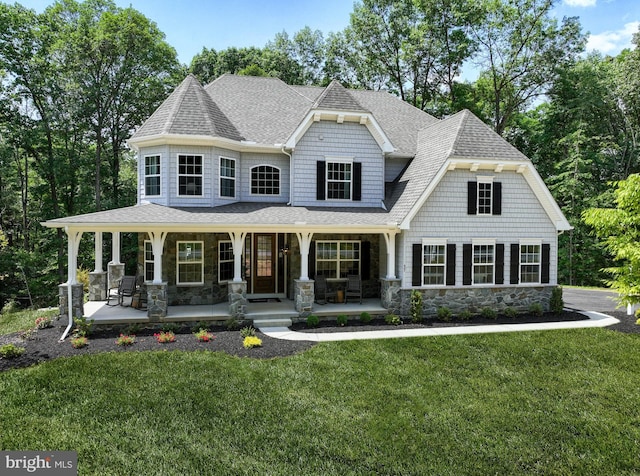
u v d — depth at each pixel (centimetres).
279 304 1497
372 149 1617
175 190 1473
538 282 1530
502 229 1501
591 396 825
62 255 2589
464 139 1482
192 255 1495
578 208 2789
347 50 3669
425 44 3153
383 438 660
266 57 3944
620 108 3238
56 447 620
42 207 2725
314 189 1579
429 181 1405
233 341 1106
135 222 1203
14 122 2430
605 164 3038
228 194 1568
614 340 1158
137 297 1392
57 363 920
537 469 595
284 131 1675
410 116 2027
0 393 784
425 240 1436
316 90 2144
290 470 576
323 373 902
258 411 736
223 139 1480
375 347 1071
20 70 2388
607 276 2800
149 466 579
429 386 852
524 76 3288
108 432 664
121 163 3609
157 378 854
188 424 691
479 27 3172
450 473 579
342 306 1473
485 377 905
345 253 1631
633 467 605
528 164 1469
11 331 1273
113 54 2531
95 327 1216
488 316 1416
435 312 1448
